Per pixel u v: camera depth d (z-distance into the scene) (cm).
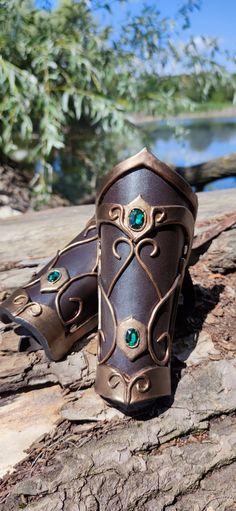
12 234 96
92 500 44
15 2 162
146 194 48
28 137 177
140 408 49
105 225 50
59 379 53
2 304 55
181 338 59
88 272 55
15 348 58
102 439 48
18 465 46
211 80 189
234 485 47
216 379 53
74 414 49
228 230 79
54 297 54
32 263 79
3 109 160
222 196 117
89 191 216
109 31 188
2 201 185
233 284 72
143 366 46
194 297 58
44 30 173
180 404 50
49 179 193
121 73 184
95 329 59
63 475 45
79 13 183
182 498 46
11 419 51
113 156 223
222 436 48
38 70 165
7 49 165
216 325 61
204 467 47
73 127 214
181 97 195
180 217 49
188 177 219
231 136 266
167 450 47
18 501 43
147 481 45
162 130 212
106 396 46
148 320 47
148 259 48
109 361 47
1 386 53
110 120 172
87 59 168
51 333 53
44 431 49
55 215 117
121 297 48
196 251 64
